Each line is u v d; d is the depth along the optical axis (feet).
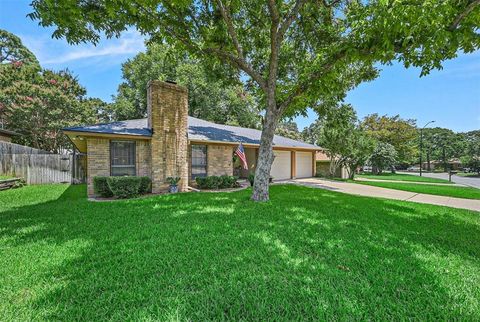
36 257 10.84
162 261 10.35
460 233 15.30
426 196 34.47
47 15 18.21
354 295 7.84
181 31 23.79
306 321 6.60
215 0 22.31
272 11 23.25
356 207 23.21
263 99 33.17
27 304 7.35
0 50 69.41
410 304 7.43
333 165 65.98
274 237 13.58
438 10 15.28
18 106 57.06
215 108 76.84
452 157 181.88
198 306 7.20
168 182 33.40
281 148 53.78
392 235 14.46
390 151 93.04
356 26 21.18
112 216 18.54
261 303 7.35
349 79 32.07
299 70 31.58
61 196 29.43
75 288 8.23
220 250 11.61
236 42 25.61
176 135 34.58
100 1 19.60
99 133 28.12
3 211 20.33
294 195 30.71
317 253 11.41
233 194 30.58
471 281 9.01
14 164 41.98
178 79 69.26
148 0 19.02
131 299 7.54
